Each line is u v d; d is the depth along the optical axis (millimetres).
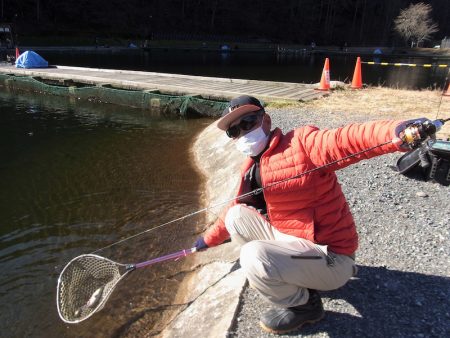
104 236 4762
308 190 2182
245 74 24281
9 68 17578
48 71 16344
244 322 2643
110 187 6215
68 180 6504
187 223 5047
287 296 2340
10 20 43594
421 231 3766
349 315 2594
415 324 2502
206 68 27391
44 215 5301
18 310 3566
